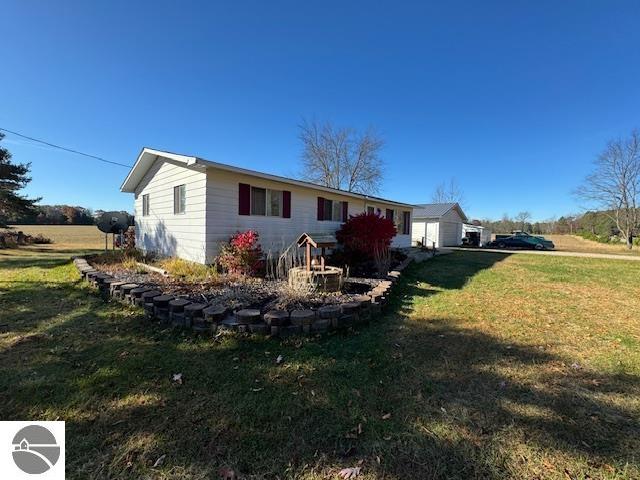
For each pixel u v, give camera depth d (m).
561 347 3.37
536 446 1.83
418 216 24.03
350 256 9.41
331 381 2.60
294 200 9.76
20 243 19.16
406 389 2.48
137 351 3.16
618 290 6.50
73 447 1.82
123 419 2.07
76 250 15.41
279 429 1.98
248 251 6.62
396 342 3.46
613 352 3.24
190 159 6.87
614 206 25.34
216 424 2.03
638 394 2.42
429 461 1.72
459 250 19.75
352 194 12.16
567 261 12.53
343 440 1.89
